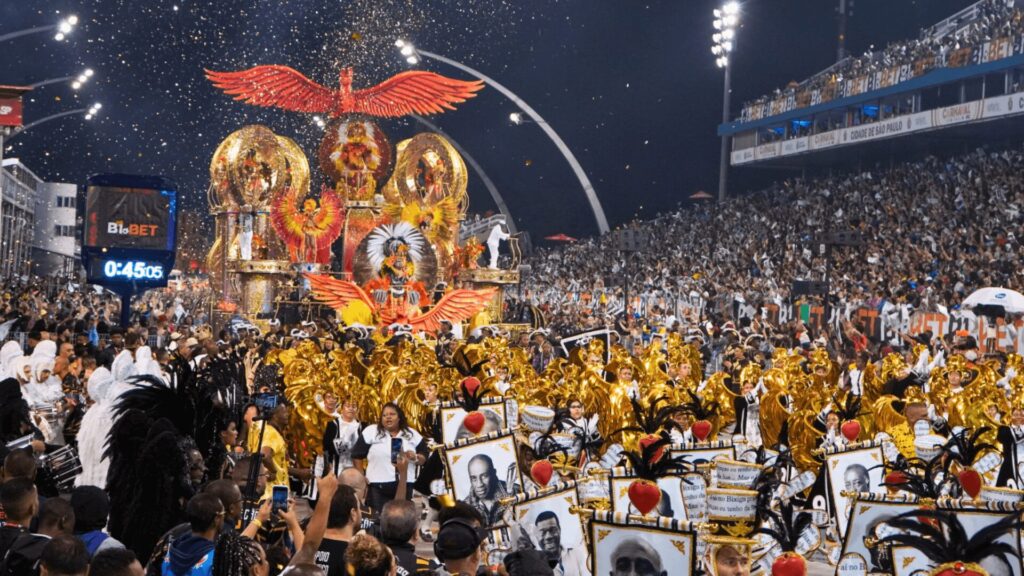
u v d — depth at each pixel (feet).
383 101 153.99
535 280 242.99
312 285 126.11
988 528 22.13
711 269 187.42
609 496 34.04
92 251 75.20
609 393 57.57
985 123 193.16
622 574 25.93
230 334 108.88
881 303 119.75
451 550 23.59
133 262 75.66
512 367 64.85
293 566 21.81
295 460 53.67
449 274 151.23
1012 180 160.04
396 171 151.84
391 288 127.03
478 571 25.29
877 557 34.19
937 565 22.45
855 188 191.11
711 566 29.04
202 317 167.84
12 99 86.33
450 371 62.18
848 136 222.28
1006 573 25.03
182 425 34.19
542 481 33.94
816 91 229.66
